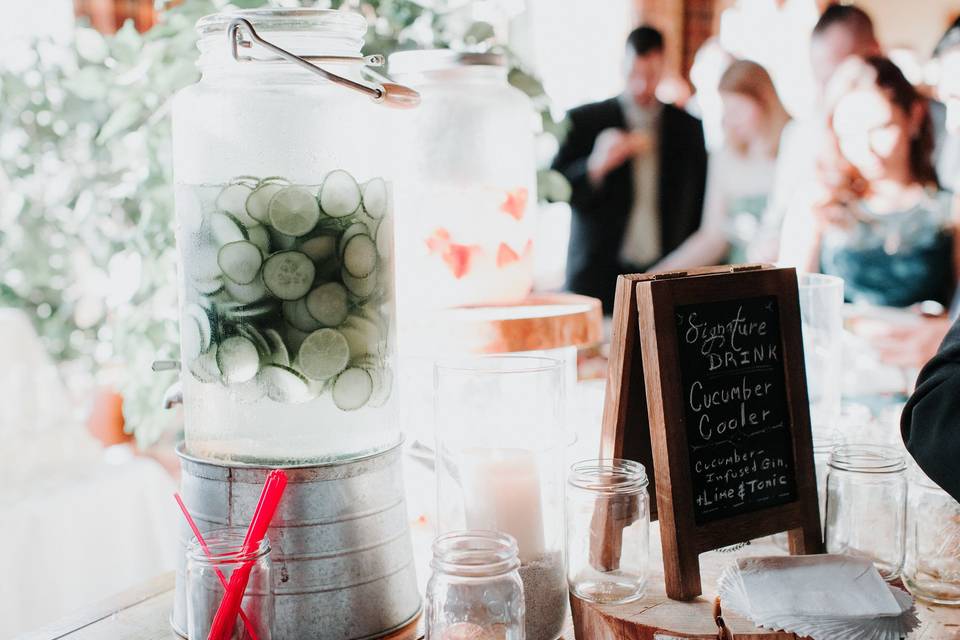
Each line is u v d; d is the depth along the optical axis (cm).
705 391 107
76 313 311
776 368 115
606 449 111
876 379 279
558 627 103
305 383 94
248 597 89
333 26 97
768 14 437
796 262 394
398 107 98
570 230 446
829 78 402
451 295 143
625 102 433
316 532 96
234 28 92
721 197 447
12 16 269
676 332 105
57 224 288
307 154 92
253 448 96
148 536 229
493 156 141
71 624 106
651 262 445
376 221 97
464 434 103
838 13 396
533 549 101
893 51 389
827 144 396
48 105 251
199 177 95
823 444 125
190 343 98
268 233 91
